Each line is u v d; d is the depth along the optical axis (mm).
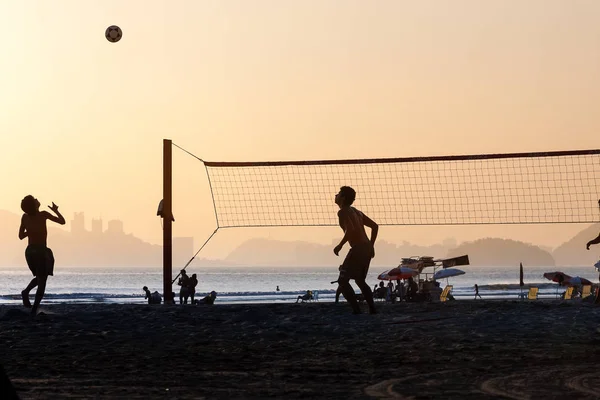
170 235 25609
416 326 14680
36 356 11164
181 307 19703
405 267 45531
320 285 183000
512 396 7590
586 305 19609
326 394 7848
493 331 13898
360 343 12477
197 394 7887
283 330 14344
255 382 8742
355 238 17484
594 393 7770
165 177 25750
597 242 19781
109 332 14039
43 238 17906
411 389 8109
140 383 8680
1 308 18750
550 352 11297
